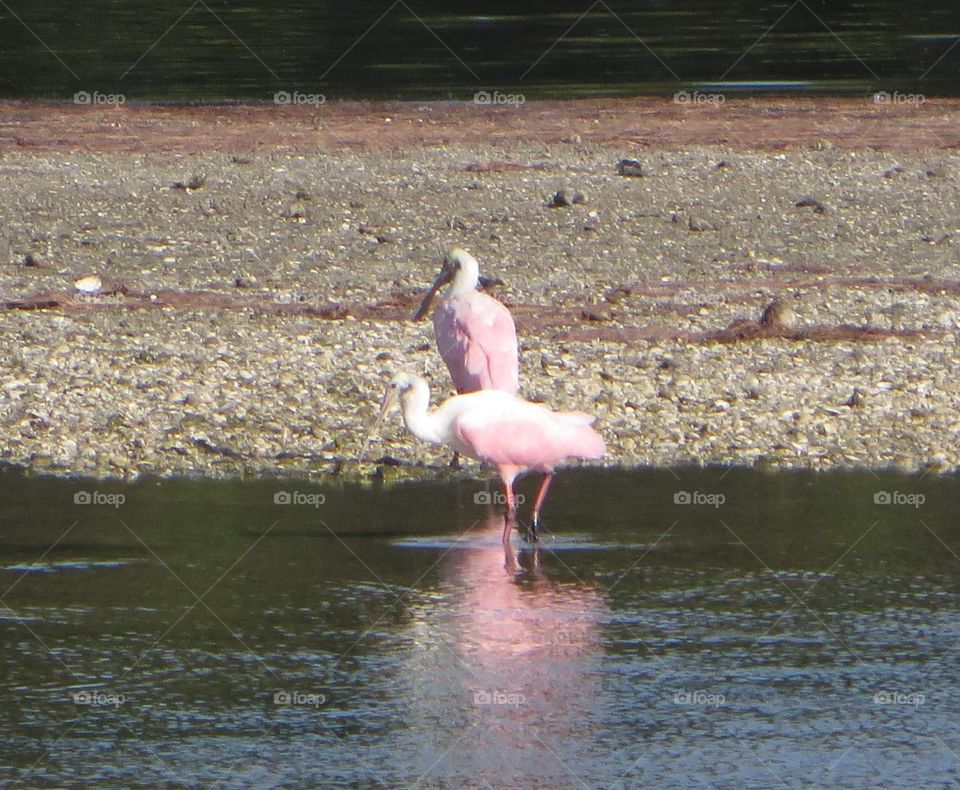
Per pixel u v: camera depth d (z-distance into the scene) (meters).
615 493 13.88
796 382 17.03
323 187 28.64
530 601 11.34
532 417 12.66
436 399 16.47
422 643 10.60
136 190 28.25
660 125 35.78
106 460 14.68
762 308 20.56
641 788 8.68
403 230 25.25
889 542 12.62
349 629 10.79
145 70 42.44
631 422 15.77
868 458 14.95
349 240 24.53
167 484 14.09
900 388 16.88
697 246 24.41
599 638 10.72
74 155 31.77
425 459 14.93
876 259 23.67
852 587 11.67
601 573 11.91
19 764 8.88
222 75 42.22
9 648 10.45
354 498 13.77
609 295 21.20
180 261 22.95
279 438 15.31
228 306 20.22
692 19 51.31
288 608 11.17
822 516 13.26
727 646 10.62
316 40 47.19
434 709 9.64
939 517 13.24
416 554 12.31
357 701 9.73
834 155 32.22
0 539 12.55
